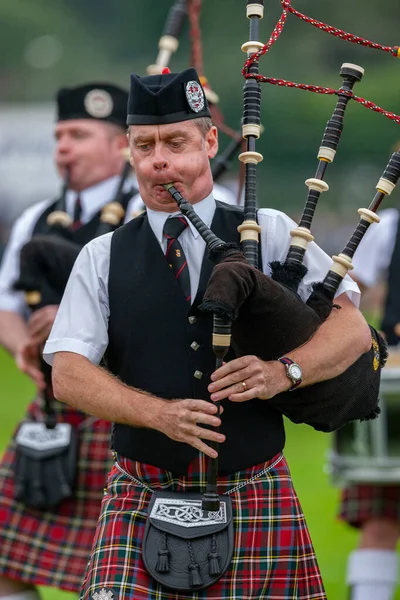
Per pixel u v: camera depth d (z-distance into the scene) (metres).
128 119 9.52
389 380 14.12
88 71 84.00
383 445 14.39
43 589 16.53
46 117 55.16
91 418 13.79
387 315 15.60
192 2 13.42
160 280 9.49
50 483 13.55
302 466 22.48
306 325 9.09
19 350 13.90
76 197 14.71
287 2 9.69
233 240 9.61
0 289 15.02
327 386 9.31
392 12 72.94
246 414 9.41
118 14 84.56
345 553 17.25
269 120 67.69
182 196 9.40
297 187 65.50
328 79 70.31
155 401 9.08
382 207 59.34
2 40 84.94
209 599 9.20
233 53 70.62
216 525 9.20
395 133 66.31
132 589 9.16
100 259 9.68
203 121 9.49
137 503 9.45
